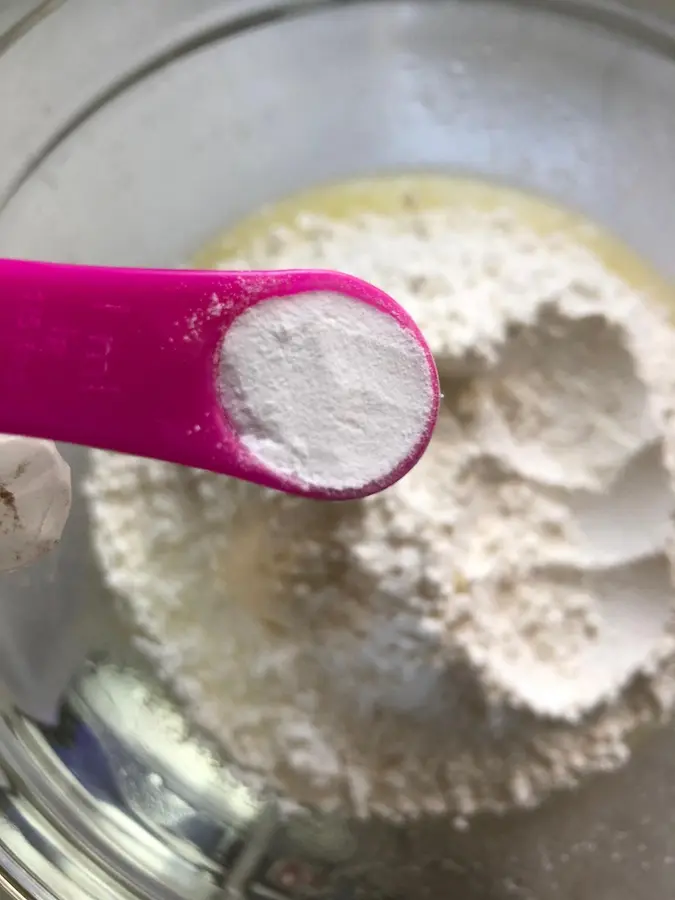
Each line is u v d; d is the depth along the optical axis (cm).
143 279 8
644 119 16
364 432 8
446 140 15
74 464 13
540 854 13
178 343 8
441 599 11
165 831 12
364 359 8
